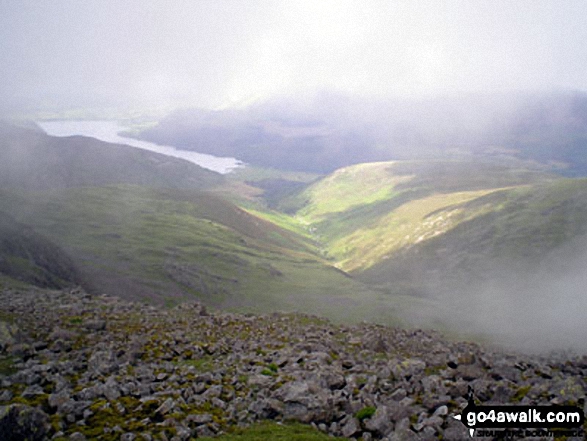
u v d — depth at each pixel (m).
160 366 23.14
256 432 15.59
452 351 33.16
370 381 20.70
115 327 31.94
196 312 44.03
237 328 36.53
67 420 15.86
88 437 14.86
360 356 28.59
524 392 19.22
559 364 27.27
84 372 21.14
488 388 19.70
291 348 27.89
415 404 18.03
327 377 20.36
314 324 43.28
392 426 16.02
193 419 16.22
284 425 16.25
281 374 21.16
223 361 24.75
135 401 17.58
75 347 25.72
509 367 23.55
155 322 35.50
